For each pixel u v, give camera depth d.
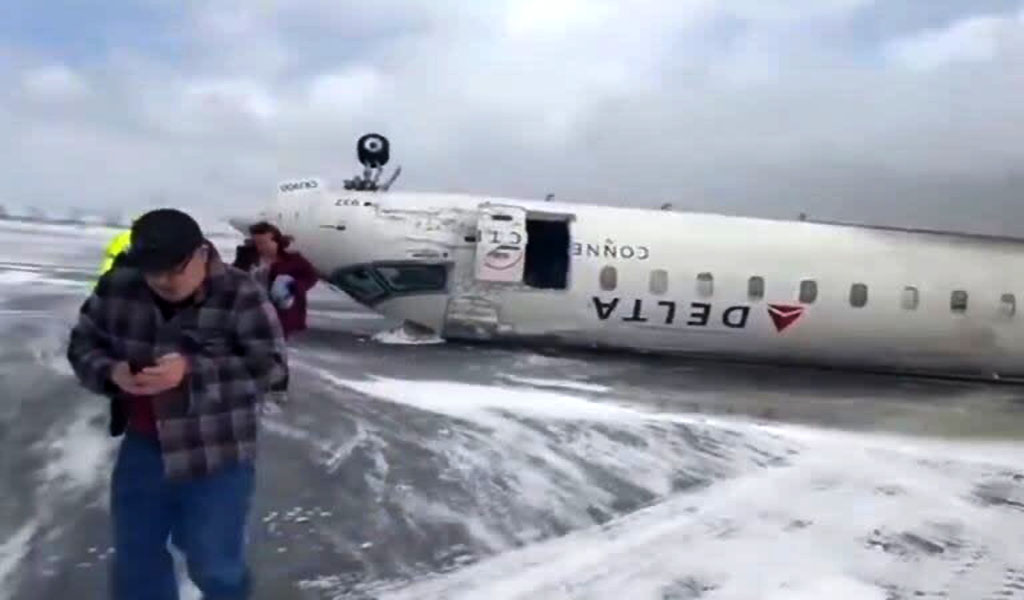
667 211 22.17
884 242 22.30
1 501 8.29
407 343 20.62
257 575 7.09
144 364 4.86
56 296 24.81
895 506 9.51
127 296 5.04
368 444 10.73
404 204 21.38
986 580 7.54
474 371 16.84
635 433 12.06
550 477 9.97
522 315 20.89
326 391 13.41
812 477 10.50
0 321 18.47
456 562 7.56
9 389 12.02
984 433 13.80
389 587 7.02
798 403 15.87
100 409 11.24
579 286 20.73
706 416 13.66
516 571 7.43
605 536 8.30
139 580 5.40
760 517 8.98
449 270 20.81
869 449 12.07
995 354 22.09
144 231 4.78
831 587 7.27
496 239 20.47
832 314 21.41
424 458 10.34
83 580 6.83
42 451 9.64
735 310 21.05
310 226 21.39
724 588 7.18
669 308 20.91
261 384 5.24
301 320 15.85
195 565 5.23
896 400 17.30
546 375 16.97
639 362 20.19
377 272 20.98
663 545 8.11
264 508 8.47
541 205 21.66
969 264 22.28
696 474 10.38
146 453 5.23
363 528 8.18
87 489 8.63
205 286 5.08
